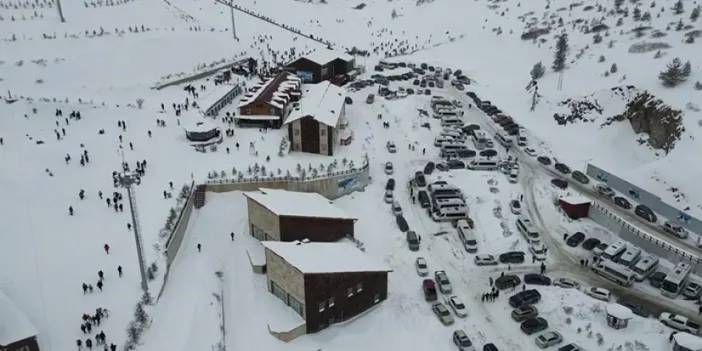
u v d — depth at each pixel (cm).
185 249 6500
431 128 10112
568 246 6956
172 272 5991
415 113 10681
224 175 7681
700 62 9544
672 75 8944
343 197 8012
